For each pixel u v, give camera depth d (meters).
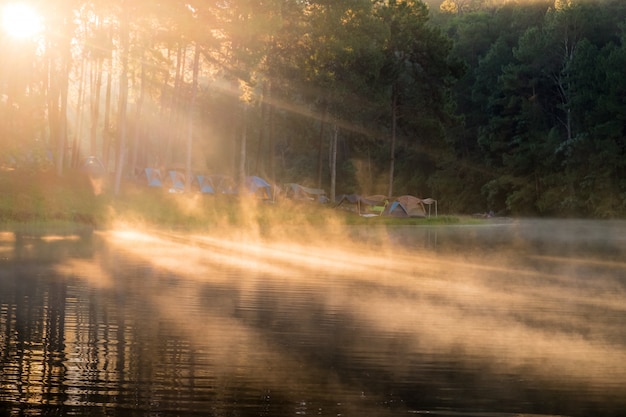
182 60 65.69
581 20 98.88
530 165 97.94
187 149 56.97
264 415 9.26
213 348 12.66
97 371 10.99
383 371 11.45
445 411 9.62
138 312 15.84
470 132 111.75
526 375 11.43
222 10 54.16
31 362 11.38
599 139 90.56
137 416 9.09
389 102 80.25
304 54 66.69
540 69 102.44
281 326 14.77
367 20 69.69
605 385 10.90
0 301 16.86
